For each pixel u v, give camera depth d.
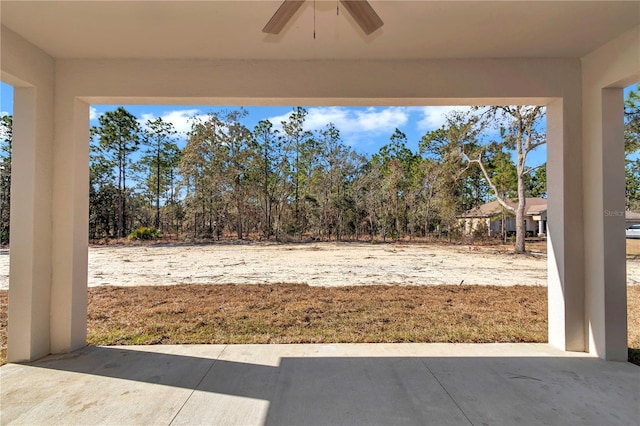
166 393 2.16
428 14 2.28
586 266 2.89
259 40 2.63
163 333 3.50
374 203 19.42
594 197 2.80
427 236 18.45
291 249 13.89
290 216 19.03
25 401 2.04
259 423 1.83
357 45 2.72
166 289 5.88
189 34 2.53
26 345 2.66
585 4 2.16
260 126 19.53
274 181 19.56
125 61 2.93
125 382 2.31
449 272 8.05
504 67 2.95
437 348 3.04
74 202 2.90
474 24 2.41
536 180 23.55
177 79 2.95
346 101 3.09
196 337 3.37
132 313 4.33
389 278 7.21
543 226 19.00
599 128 2.76
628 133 9.38
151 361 2.70
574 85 2.95
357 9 1.76
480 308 4.64
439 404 2.03
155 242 17.05
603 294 2.71
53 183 2.87
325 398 2.10
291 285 6.27
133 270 8.20
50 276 2.85
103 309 4.53
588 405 2.01
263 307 4.67
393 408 1.98
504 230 16.64
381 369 2.55
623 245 2.70
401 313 4.37
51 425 1.79
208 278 7.14
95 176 19.94
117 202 20.88
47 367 2.55
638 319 4.03
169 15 2.27
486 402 2.05
